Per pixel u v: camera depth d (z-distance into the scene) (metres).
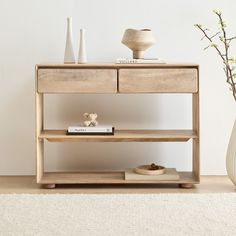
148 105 3.72
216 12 3.57
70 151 3.73
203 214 2.77
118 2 3.67
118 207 2.90
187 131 3.56
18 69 3.69
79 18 3.67
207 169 3.75
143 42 3.43
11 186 3.44
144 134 3.43
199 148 3.36
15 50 3.68
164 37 3.68
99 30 3.68
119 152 3.74
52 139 3.36
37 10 3.66
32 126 3.72
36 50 3.68
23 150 3.73
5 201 3.01
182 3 3.67
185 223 2.62
